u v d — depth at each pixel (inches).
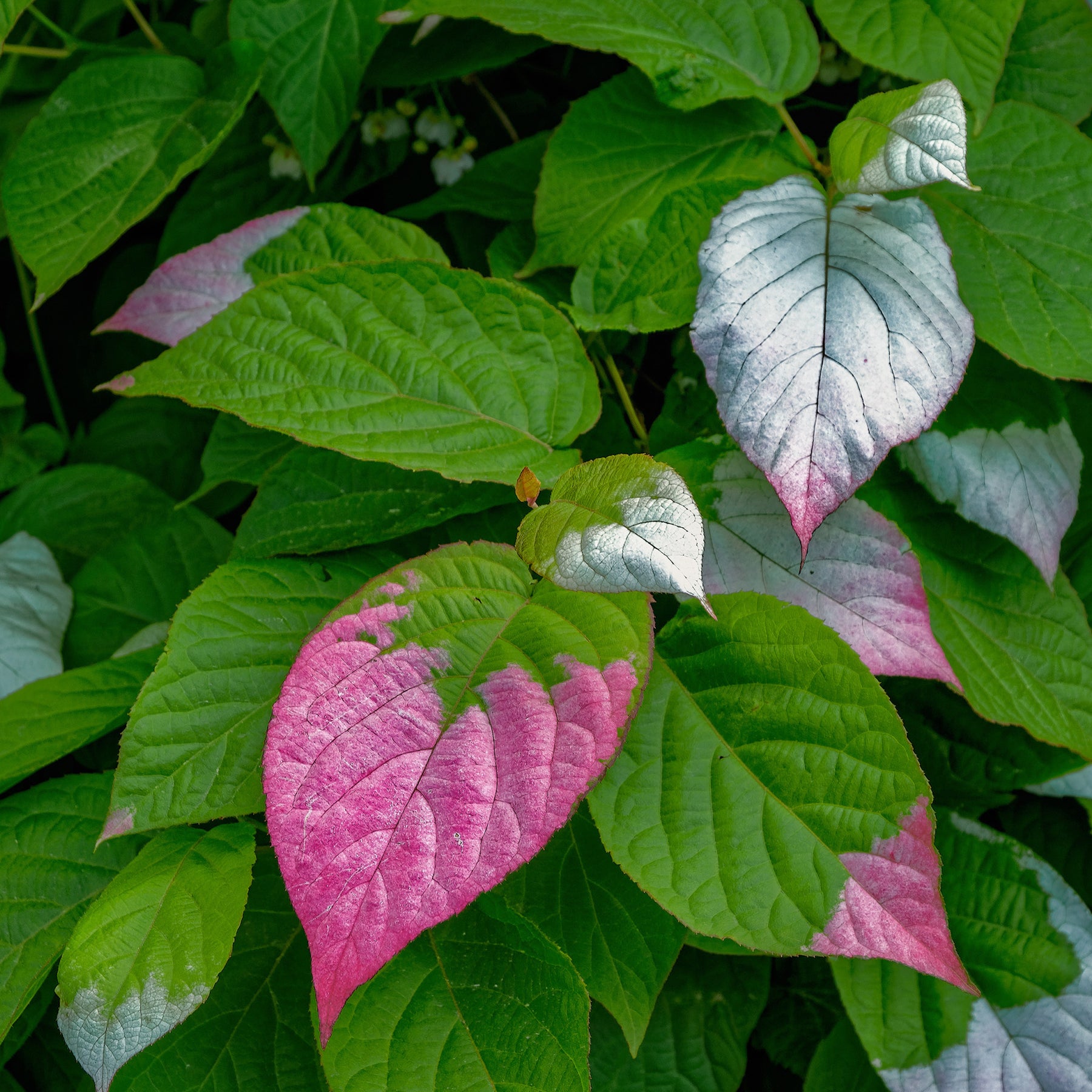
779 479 20.6
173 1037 21.7
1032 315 22.5
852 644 21.5
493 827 18.8
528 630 20.1
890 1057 23.0
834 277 21.3
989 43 23.1
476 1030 20.5
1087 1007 22.8
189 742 21.0
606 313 23.0
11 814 22.5
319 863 18.7
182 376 21.7
